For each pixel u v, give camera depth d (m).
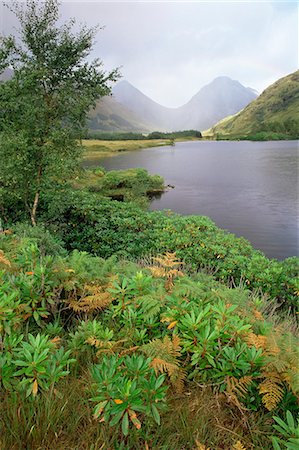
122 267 4.80
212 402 2.40
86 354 2.89
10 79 10.40
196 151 96.62
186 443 2.13
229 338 2.71
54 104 10.94
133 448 2.10
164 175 45.94
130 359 2.27
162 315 2.90
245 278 7.62
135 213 12.34
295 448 1.73
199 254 9.01
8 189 11.39
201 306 2.96
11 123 10.52
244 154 77.06
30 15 10.22
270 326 3.00
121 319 3.32
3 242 5.40
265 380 2.31
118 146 111.94
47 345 2.39
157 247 9.98
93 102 11.18
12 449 1.98
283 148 90.75
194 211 25.30
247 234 18.86
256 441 2.15
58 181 12.17
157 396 2.05
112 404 1.98
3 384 2.27
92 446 1.94
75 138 11.48
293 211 23.70
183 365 2.62
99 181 30.67
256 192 31.48
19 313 3.00
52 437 2.09
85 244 11.59
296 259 7.52
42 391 2.32
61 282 3.66
